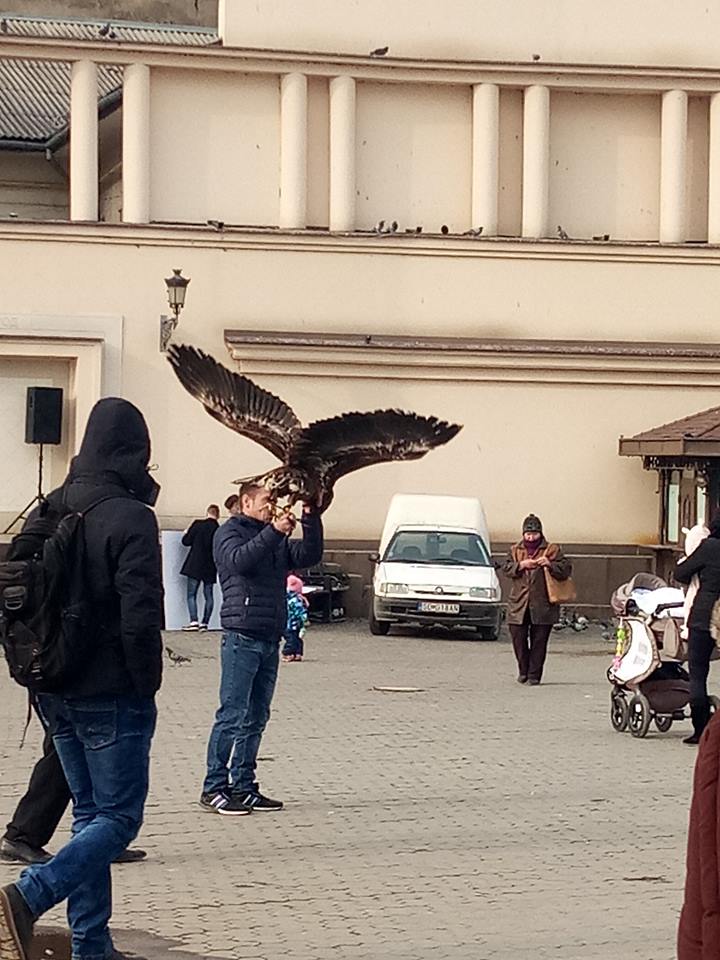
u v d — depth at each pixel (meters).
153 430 30.89
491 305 31.77
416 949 8.05
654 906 9.02
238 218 31.78
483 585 27.61
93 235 30.72
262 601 11.59
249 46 31.39
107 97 31.66
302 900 9.12
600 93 32.53
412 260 31.58
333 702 18.72
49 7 39.88
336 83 31.56
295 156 31.45
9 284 30.56
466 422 31.50
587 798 12.45
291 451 10.42
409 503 29.31
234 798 11.72
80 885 7.08
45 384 31.22
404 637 28.14
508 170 32.41
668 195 32.34
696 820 4.33
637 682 15.75
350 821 11.48
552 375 31.56
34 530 7.14
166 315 30.95
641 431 31.78
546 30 32.09
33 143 34.62
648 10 32.25
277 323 31.28
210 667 22.47
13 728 16.31
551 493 31.73
